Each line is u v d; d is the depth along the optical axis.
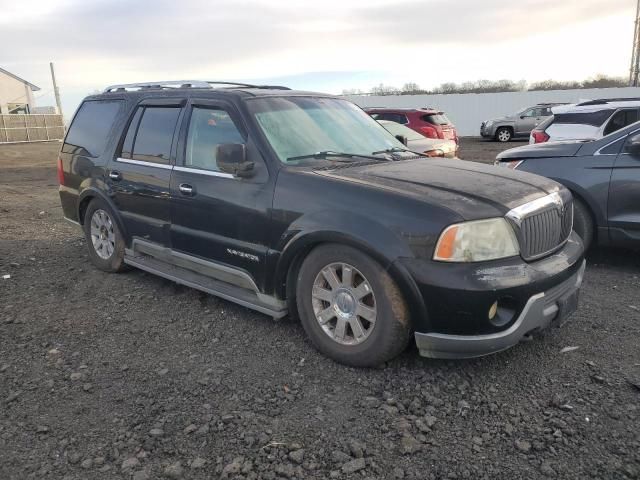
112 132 5.39
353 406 3.19
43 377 3.58
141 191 4.92
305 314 3.80
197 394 3.34
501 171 4.06
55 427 3.02
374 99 36.81
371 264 3.36
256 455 2.76
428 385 3.38
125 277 5.56
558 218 3.68
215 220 4.24
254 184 3.98
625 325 4.23
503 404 3.17
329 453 2.77
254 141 4.06
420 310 3.23
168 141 4.75
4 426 3.04
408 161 4.30
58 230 7.93
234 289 4.35
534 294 3.26
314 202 3.64
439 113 14.75
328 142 4.38
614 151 5.59
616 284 5.23
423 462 2.70
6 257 6.39
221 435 2.93
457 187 3.51
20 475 2.64
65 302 4.93
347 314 3.58
